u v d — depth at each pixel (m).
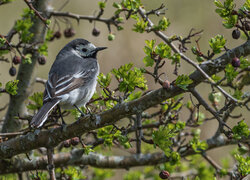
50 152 8.91
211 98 10.16
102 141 9.49
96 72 10.86
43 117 8.70
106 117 8.26
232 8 8.16
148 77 18.16
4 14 18.17
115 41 18.84
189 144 9.59
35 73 11.23
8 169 10.23
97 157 10.50
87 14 18.88
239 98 8.95
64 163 10.35
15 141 9.04
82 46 11.77
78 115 9.47
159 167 10.23
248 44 8.12
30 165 10.32
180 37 9.27
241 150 9.81
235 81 10.02
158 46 8.06
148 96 7.99
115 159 10.54
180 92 7.86
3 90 8.82
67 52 11.52
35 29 11.02
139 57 18.66
